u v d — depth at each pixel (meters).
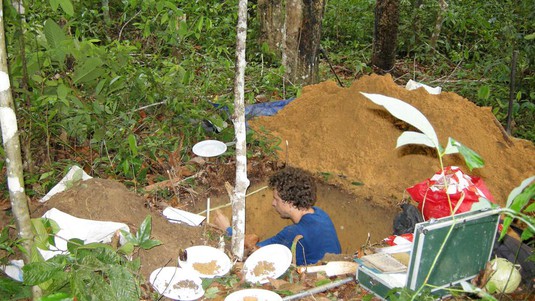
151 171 4.74
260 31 7.89
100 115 4.66
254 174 4.78
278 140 5.11
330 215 4.68
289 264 3.32
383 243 3.64
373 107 5.02
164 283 3.12
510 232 3.72
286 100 5.96
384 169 4.75
